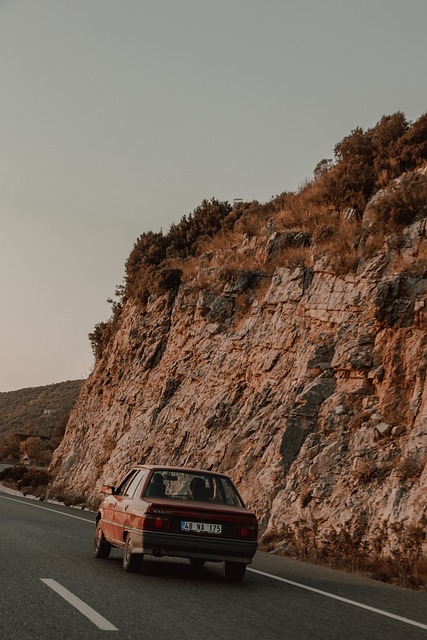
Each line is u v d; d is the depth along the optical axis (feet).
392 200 82.74
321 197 104.73
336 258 85.40
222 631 25.41
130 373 130.82
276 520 68.03
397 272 76.43
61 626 24.39
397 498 57.82
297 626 27.20
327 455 69.21
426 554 50.21
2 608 26.81
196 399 101.86
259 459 79.36
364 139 103.30
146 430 109.40
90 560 43.19
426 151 94.99
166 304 128.98
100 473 123.44
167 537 37.60
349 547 55.47
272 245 106.63
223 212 147.74
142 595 31.83
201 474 42.50
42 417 415.03
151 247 144.25
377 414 69.97
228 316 106.63
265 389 87.51
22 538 53.16
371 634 26.32
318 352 81.10
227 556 38.22
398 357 72.23
